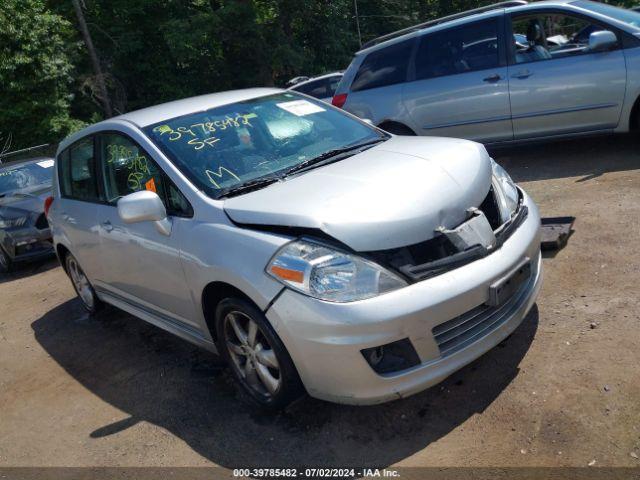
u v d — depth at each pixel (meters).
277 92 4.57
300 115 4.27
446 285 2.83
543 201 5.68
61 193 5.18
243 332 3.34
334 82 13.59
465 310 2.88
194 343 3.89
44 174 9.43
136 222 3.56
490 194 3.37
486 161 3.58
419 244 2.93
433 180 3.19
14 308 6.52
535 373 3.18
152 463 3.18
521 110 6.72
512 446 2.72
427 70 7.23
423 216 2.97
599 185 5.73
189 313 3.68
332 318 2.75
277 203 3.16
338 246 2.86
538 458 2.61
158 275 3.78
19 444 3.70
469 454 2.73
